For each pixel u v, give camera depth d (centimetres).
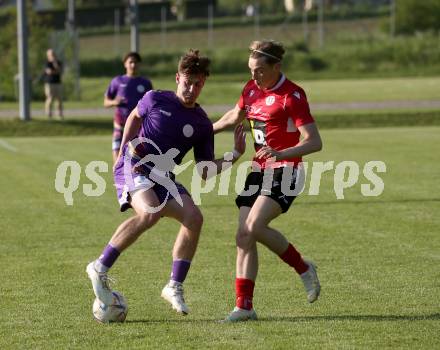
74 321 1532
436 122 6450
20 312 1593
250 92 1592
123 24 16562
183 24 15550
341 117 6506
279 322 1513
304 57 12288
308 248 2162
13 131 6088
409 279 1827
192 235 1538
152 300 1683
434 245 2181
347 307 1611
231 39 14350
